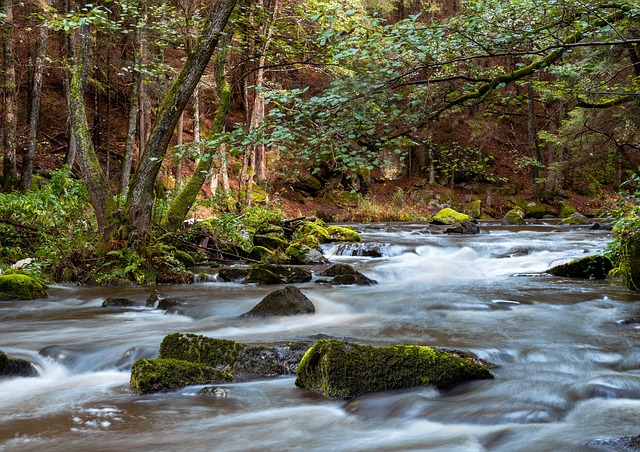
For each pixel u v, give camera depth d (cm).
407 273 1338
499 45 548
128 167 2075
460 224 2228
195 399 471
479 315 793
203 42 1144
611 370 539
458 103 600
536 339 646
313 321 782
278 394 481
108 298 928
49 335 698
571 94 841
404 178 3716
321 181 3347
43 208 1302
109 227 1191
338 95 519
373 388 467
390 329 714
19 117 2450
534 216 3419
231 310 842
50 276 1152
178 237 1399
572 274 1193
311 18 569
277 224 1812
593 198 3738
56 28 962
